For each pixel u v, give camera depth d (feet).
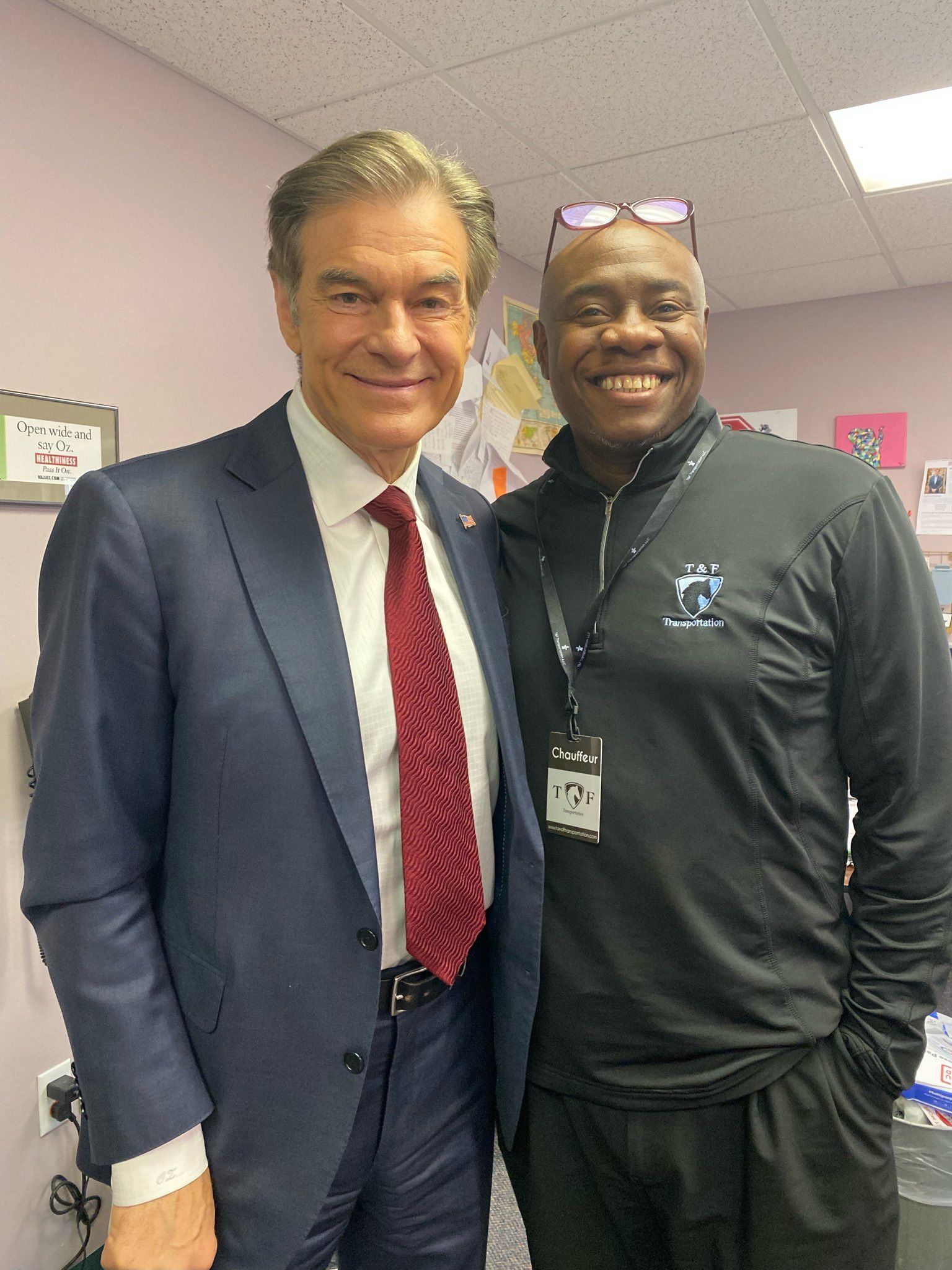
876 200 8.40
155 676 2.54
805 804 3.18
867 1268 3.14
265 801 2.57
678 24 5.32
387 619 2.87
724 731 3.10
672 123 6.69
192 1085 2.56
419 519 3.30
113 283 5.24
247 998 2.59
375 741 2.80
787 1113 3.07
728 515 3.29
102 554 2.46
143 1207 2.44
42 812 2.47
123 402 5.34
